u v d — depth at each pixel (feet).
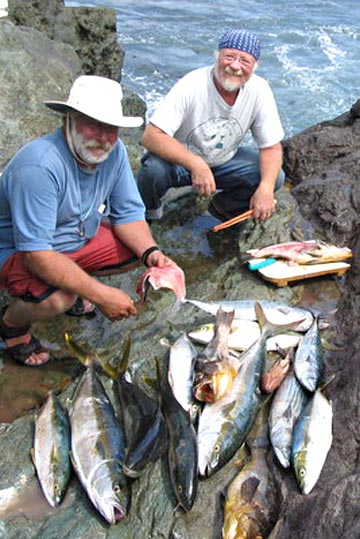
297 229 17.30
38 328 14.71
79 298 14.73
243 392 11.81
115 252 13.91
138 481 10.94
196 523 10.36
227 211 18.21
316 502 10.13
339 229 17.21
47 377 13.51
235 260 16.35
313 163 20.49
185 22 49.52
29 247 11.96
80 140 11.71
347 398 11.85
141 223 13.87
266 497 10.49
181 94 15.55
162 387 12.21
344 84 37.42
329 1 59.21
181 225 18.35
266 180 16.14
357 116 21.68
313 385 12.31
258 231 17.24
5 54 21.42
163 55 41.34
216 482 10.92
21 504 10.77
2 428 12.00
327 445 10.97
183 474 10.44
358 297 14.78
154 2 54.85
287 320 14.03
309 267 15.65
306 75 38.55
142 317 14.80
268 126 16.08
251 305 14.40
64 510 10.62
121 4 53.36
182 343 13.01
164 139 15.74
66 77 22.47
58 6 29.22
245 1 57.21
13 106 20.54
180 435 11.02
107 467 10.57
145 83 36.24
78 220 12.91
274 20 51.31
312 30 48.91
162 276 13.00
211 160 16.63
